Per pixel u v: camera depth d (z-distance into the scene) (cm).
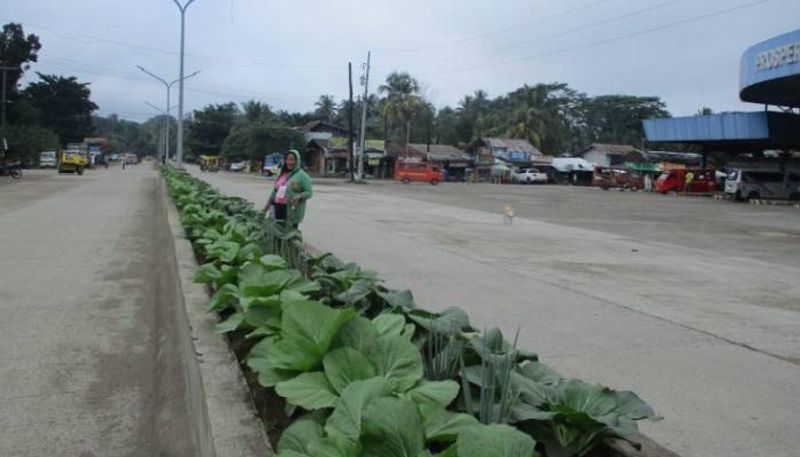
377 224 1666
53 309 682
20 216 1631
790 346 590
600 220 2250
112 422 411
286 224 767
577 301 763
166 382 468
